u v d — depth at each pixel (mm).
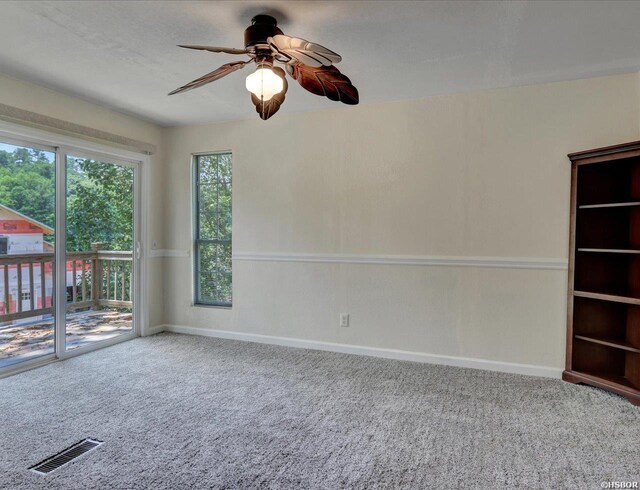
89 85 3299
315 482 1871
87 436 2279
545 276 3238
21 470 1955
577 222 3070
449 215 3506
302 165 4031
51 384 3033
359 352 3828
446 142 3506
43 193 3471
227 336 4398
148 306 4500
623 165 3010
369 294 3793
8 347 3250
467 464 2020
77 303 3787
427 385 3057
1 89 3059
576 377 3068
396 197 3676
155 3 2105
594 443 2219
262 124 4195
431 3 2090
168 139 4613
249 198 4270
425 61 2809
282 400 2771
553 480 1892
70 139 3580
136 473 1938
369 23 2299
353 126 3818
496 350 3389
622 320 3039
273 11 2172
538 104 3234
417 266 3619
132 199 4348
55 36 2475
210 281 4551
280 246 4141
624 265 3037
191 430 2352
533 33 2406
